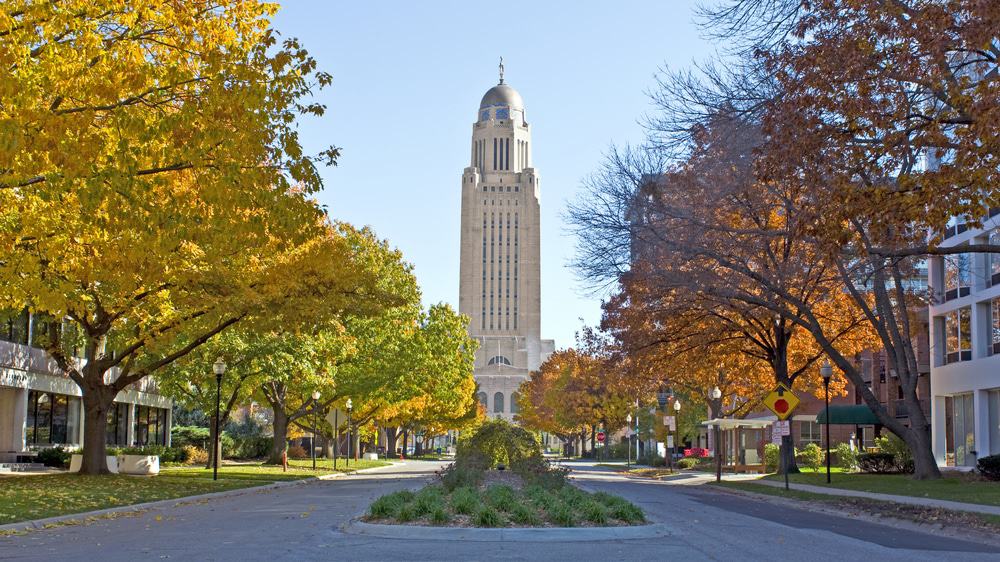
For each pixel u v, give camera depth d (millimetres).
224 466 51562
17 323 44031
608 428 94375
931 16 17844
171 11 19469
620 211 36719
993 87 17438
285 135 19078
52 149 17016
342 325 45469
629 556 13812
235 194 18234
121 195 18016
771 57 21266
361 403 62188
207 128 18062
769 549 15188
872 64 19000
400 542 15383
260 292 31766
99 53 18469
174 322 31844
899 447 47938
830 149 19953
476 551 14219
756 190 33219
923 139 18703
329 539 15828
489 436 31922
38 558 13180
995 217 41969
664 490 36469
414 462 79938
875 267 33406
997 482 34844
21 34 17453
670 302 40719
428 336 69125
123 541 15578
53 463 44562
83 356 50500
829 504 27578
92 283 31891
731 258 36656
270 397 56250
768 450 55094
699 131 28500
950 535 19406
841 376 52031
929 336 57062
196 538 16031
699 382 55875
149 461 39844
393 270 57094
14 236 20938
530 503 20094
